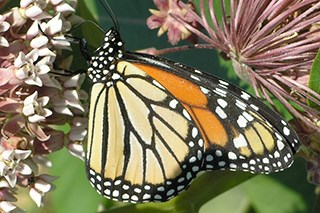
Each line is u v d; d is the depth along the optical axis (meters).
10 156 0.39
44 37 0.39
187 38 0.42
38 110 0.39
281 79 0.40
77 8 0.42
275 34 0.40
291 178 0.48
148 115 0.40
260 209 0.48
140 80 0.40
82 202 0.47
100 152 0.40
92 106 0.40
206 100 0.39
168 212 0.43
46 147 0.40
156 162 0.40
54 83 0.39
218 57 0.45
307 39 0.40
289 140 0.38
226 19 0.41
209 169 0.39
